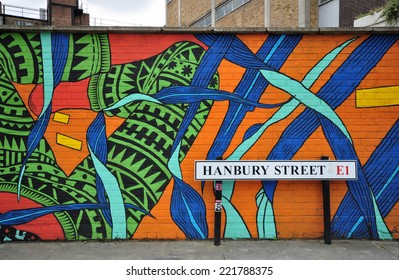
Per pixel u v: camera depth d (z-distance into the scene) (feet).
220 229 19.06
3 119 19.21
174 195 19.53
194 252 17.75
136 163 19.49
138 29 19.24
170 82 19.56
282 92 19.61
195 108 19.56
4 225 19.21
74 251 17.88
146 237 19.47
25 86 19.22
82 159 19.36
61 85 19.33
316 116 19.62
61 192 19.34
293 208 19.69
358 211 19.65
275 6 61.41
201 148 19.51
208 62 19.60
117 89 19.44
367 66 19.63
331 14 51.85
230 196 19.61
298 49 19.65
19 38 19.26
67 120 19.34
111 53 19.44
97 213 19.42
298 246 18.61
